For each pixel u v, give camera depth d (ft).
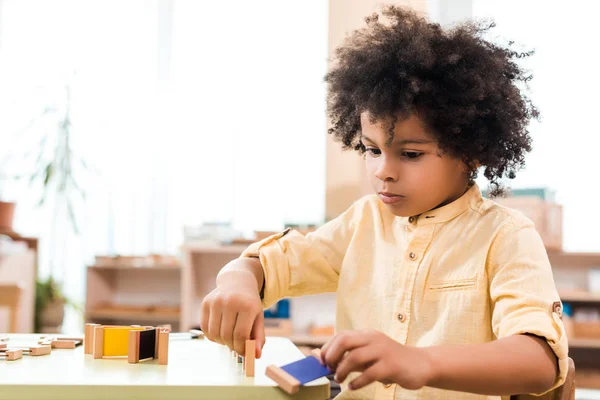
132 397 2.18
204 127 12.00
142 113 12.23
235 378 2.33
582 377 9.16
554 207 9.31
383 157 2.82
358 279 3.25
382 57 2.87
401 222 3.20
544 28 10.50
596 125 10.24
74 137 12.22
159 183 12.07
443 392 2.82
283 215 11.61
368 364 2.04
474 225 2.97
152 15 12.34
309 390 2.22
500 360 2.20
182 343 3.21
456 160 2.87
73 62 12.44
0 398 2.16
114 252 12.06
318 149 11.62
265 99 11.84
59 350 2.96
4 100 12.55
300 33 11.88
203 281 10.29
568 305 9.64
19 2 12.68
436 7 10.77
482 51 2.98
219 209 11.84
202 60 12.12
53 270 11.99
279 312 9.59
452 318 2.86
